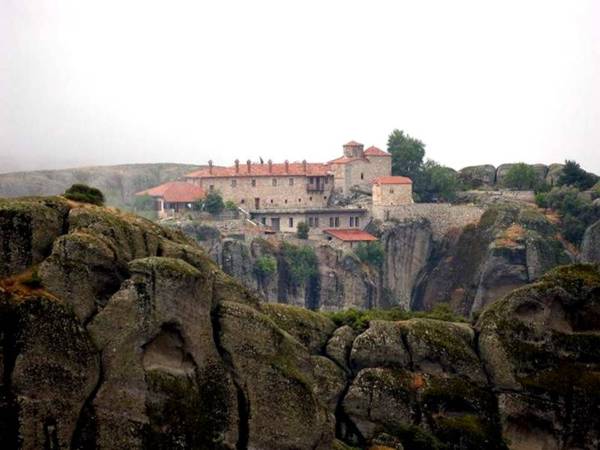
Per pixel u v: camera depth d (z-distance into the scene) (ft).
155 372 247.91
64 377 234.38
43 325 233.96
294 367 269.44
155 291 249.34
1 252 249.14
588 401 335.06
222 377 258.98
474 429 331.98
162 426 245.86
